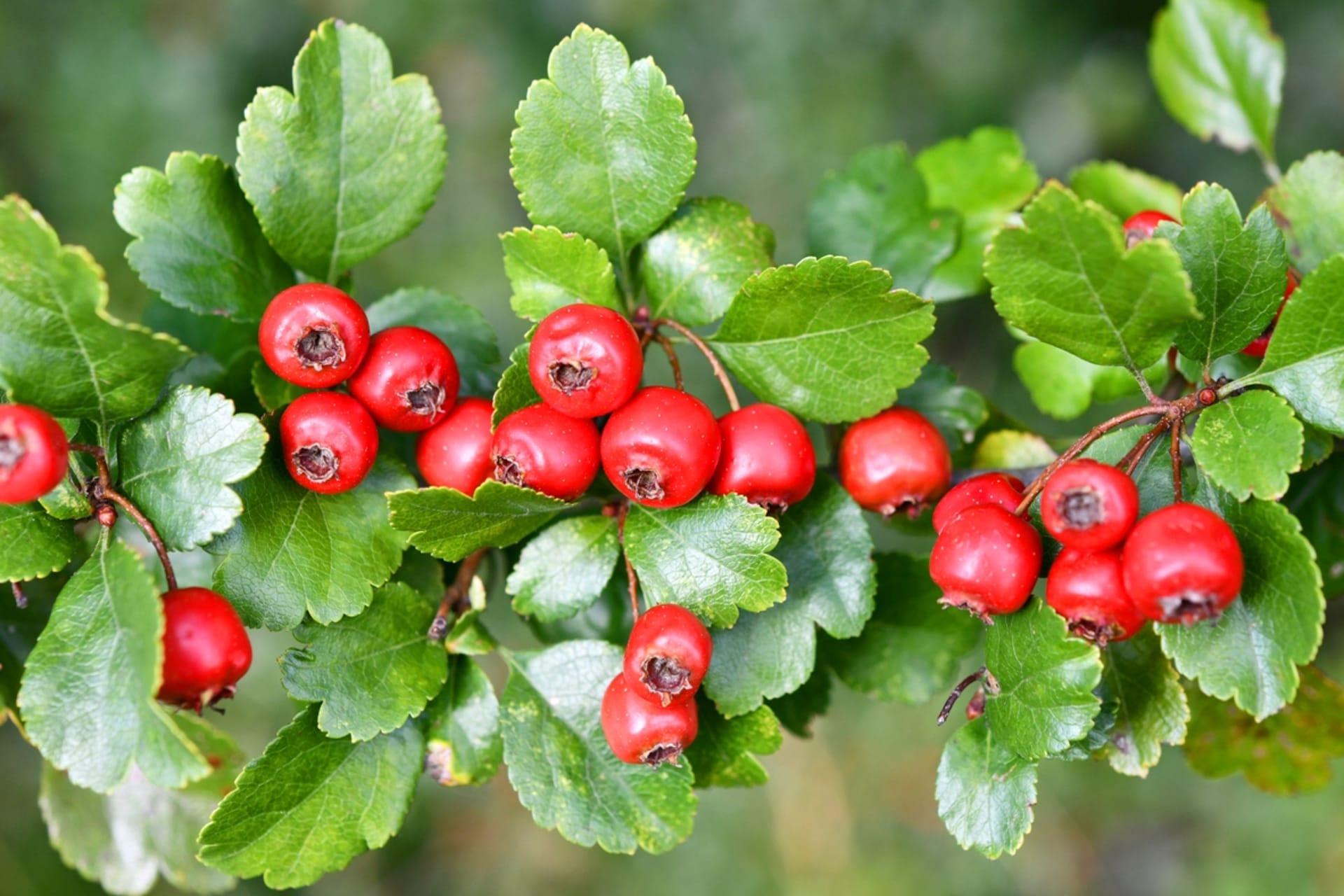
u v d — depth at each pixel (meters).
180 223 0.39
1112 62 0.97
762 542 0.38
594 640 0.39
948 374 0.41
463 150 0.96
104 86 0.95
